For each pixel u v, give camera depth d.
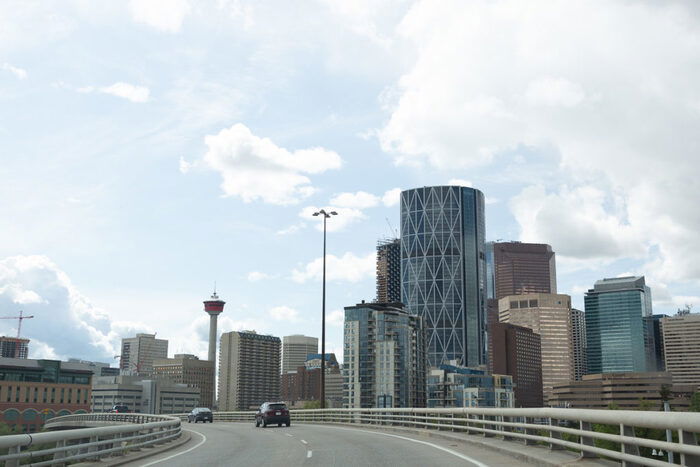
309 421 55.72
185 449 26.50
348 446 24.59
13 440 14.23
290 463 18.67
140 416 52.94
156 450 25.20
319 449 23.52
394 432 35.12
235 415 74.00
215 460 20.47
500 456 19.14
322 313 55.97
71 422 74.81
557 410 16.59
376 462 18.28
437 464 17.33
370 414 43.03
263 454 22.25
